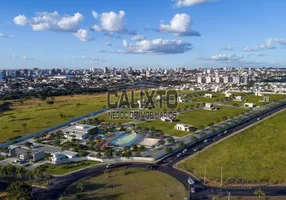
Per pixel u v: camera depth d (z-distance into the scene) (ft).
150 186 418.51
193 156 548.31
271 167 482.28
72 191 405.80
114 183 431.43
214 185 419.13
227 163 504.84
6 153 571.69
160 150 586.04
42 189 414.41
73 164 515.09
